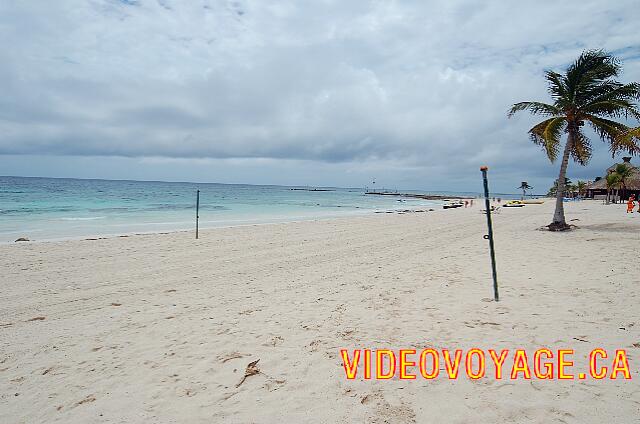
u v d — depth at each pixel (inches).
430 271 331.6
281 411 122.0
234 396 132.9
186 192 3196.4
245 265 390.0
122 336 196.1
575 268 313.0
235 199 2393.0
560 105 612.4
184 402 130.3
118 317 227.5
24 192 2101.4
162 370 155.4
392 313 215.9
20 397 138.6
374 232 698.8
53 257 431.5
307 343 177.0
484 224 844.6
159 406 128.6
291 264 394.0
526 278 285.9
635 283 253.8
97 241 556.1
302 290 283.0
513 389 128.6
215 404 128.3
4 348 183.8
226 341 183.9
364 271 347.3
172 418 121.0
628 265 313.3
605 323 183.6
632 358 146.8
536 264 339.3
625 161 1824.6
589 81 581.9
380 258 417.7
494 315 203.6
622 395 121.5
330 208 1841.8
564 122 614.9
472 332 181.2
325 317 214.4
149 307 247.8
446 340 173.2
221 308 241.4
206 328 203.9
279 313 225.8
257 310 233.8
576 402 118.8
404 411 118.4
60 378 152.1
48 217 965.2
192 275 345.1
